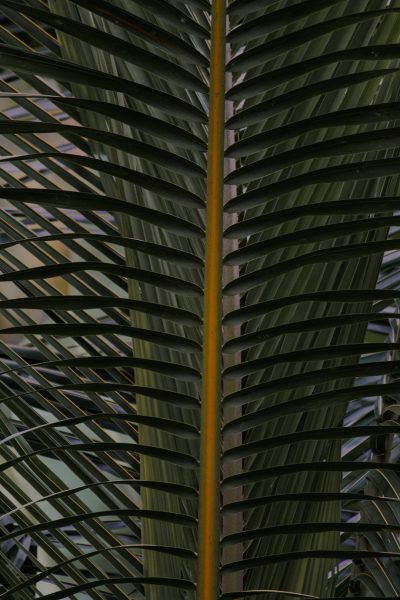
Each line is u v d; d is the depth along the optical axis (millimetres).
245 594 611
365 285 775
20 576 790
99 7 542
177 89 773
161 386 786
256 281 594
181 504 789
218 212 588
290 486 759
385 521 778
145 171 795
